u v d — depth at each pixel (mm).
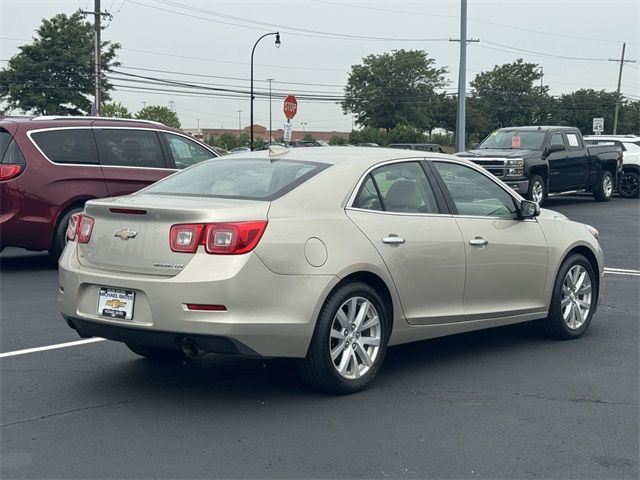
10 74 48031
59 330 8039
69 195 11281
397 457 4914
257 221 5527
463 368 6844
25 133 11133
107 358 7039
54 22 48688
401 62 69812
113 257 5793
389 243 6191
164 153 12258
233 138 70312
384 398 6004
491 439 5227
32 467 4734
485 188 7230
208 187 6230
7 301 9391
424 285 6461
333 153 6613
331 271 5750
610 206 23500
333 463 4816
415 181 6703
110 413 5641
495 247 7012
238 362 6914
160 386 6254
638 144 27234
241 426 5398
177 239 5504
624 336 8062
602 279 8180
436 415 5656
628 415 5715
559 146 22609
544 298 7555
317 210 5914
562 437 5277
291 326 5547
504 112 70312
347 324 5957
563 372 6754
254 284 5418
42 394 6051
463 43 28922
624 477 4672
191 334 5375
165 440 5152
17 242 11055
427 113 70312
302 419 5539
